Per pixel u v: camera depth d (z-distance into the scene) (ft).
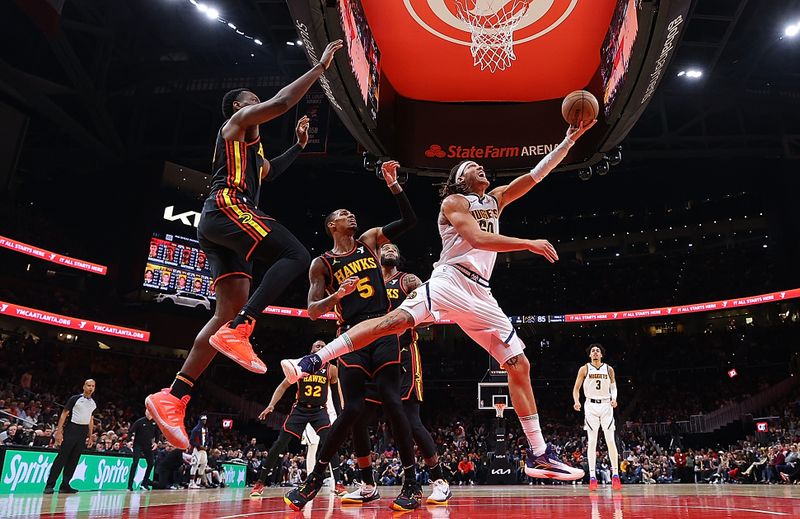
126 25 79.77
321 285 14.14
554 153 13.57
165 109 99.55
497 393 48.67
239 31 77.41
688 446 86.89
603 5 30.83
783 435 74.74
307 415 25.71
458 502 16.31
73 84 80.12
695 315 111.65
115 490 31.71
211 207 10.73
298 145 13.64
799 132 91.35
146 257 91.40
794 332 95.86
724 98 86.48
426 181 112.27
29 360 77.97
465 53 34.22
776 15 69.56
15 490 25.13
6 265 84.79
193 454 41.78
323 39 26.55
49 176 100.48
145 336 84.12
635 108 30.32
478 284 11.77
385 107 35.83
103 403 79.05
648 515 10.19
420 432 16.55
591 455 27.94
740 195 108.99
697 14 67.00
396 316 11.20
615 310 112.47
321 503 16.62
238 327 9.86
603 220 121.19
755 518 9.45
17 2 51.67
